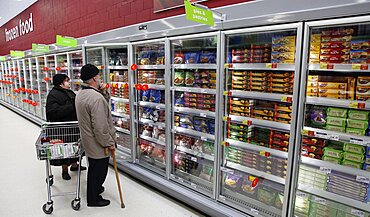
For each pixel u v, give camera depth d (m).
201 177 2.90
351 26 1.71
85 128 2.64
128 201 3.00
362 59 1.67
